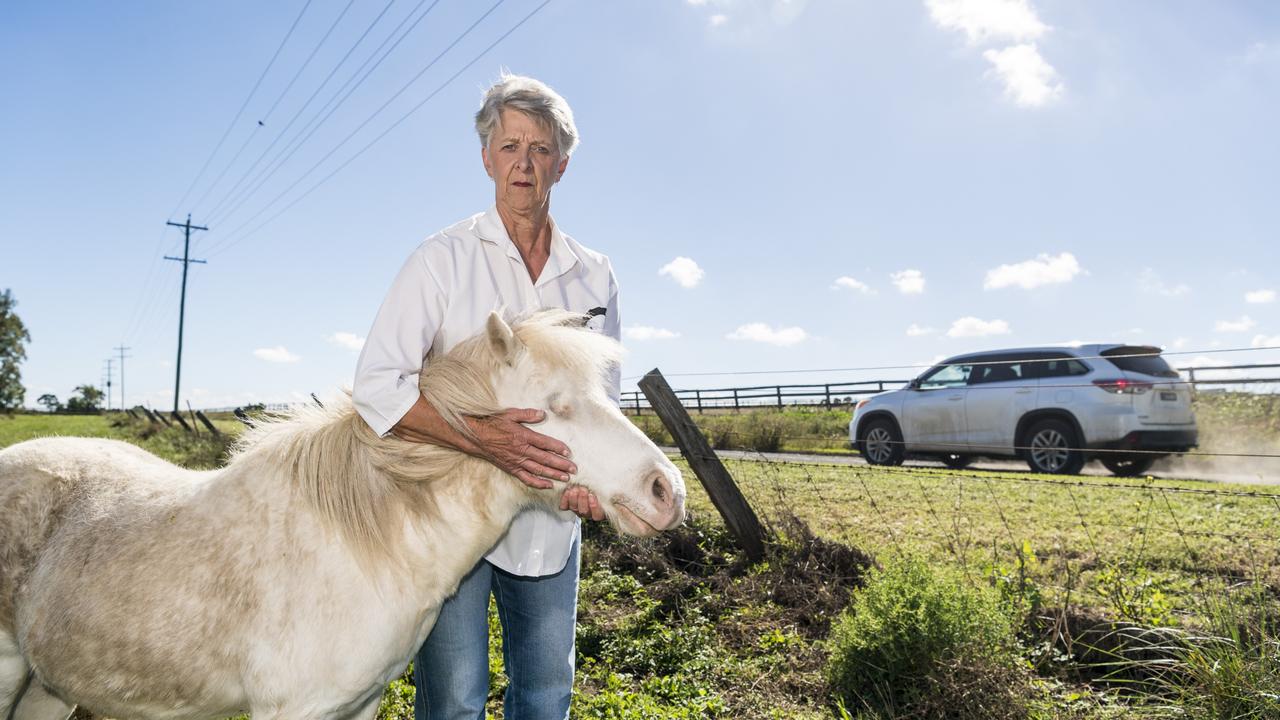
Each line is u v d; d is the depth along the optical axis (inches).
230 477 82.7
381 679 80.0
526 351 79.5
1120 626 137.8
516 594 95.5
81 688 83.9
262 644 75.0
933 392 410.6
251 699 77.0
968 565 180.5
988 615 134.0
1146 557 193.6
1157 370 357.1
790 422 530.0
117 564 79.4
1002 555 196.9
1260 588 139.1
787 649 152.8
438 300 85.3
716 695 135.0
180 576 77.3
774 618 168.2
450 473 80.7
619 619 173.3
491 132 90.4
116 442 103.0
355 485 78.3
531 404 78.4
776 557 194.1
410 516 79.6
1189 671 117.2
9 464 90.7
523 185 89.0
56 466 91.2
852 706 131.3
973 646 129.8
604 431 77.9
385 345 80.7
